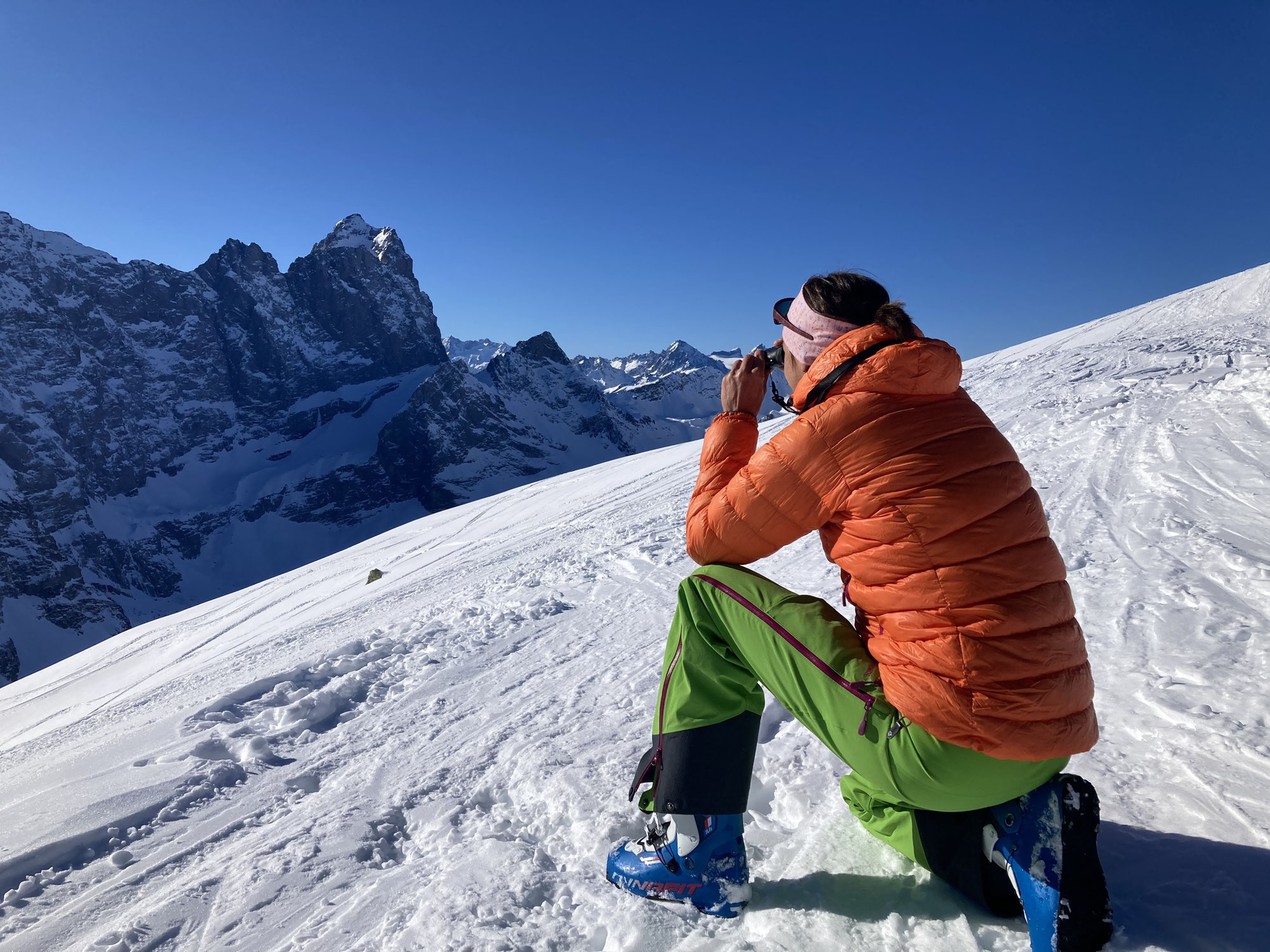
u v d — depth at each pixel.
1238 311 24.92
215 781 2.87
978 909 1.58
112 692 15.59
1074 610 1.44
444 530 30.20
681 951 1.56
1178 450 7.37
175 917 1.97
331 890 2.07
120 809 2.59
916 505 1.40
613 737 2.96
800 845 1.94
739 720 1.67
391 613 8.79
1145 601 3.59
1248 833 1.70
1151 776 2.02
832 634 1.55
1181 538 4.62
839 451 1.46
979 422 1.47
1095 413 10.51
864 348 1.52
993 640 1.36
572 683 3.81
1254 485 5.72
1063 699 1.36
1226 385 9.90
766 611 1.59
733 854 1.67
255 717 3.71
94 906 2.07
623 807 2.31
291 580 28.94
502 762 2.85
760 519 1.56
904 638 1.43
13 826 2.49
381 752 3.14
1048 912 1.34
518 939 1.69
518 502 31.09
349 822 2.45
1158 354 16.45
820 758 2.48
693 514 1.70
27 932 1.96
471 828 2.37
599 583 6.62
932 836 1.59
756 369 1.81
